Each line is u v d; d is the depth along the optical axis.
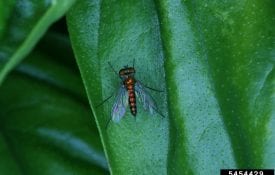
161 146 0.13
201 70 0.12
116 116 0.13
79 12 0.12
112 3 0.13
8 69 0.10
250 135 0.12
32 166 0.13
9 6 0.10
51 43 0.14
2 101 0.14
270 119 0.12
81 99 0.14
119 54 0.13
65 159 0.13
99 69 0.12
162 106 0.13
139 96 0.13
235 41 0.12
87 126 0.14
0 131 0.14
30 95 0.14
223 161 0.12
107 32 0.12
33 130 0.14
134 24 0.13
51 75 0.14
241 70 0.12
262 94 0.12
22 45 0.10
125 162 0.12
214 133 0.12
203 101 0.13
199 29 0.12
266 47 0.12
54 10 0.10
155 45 0.13
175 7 0.12
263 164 0.12
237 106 0.12
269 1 0.12
